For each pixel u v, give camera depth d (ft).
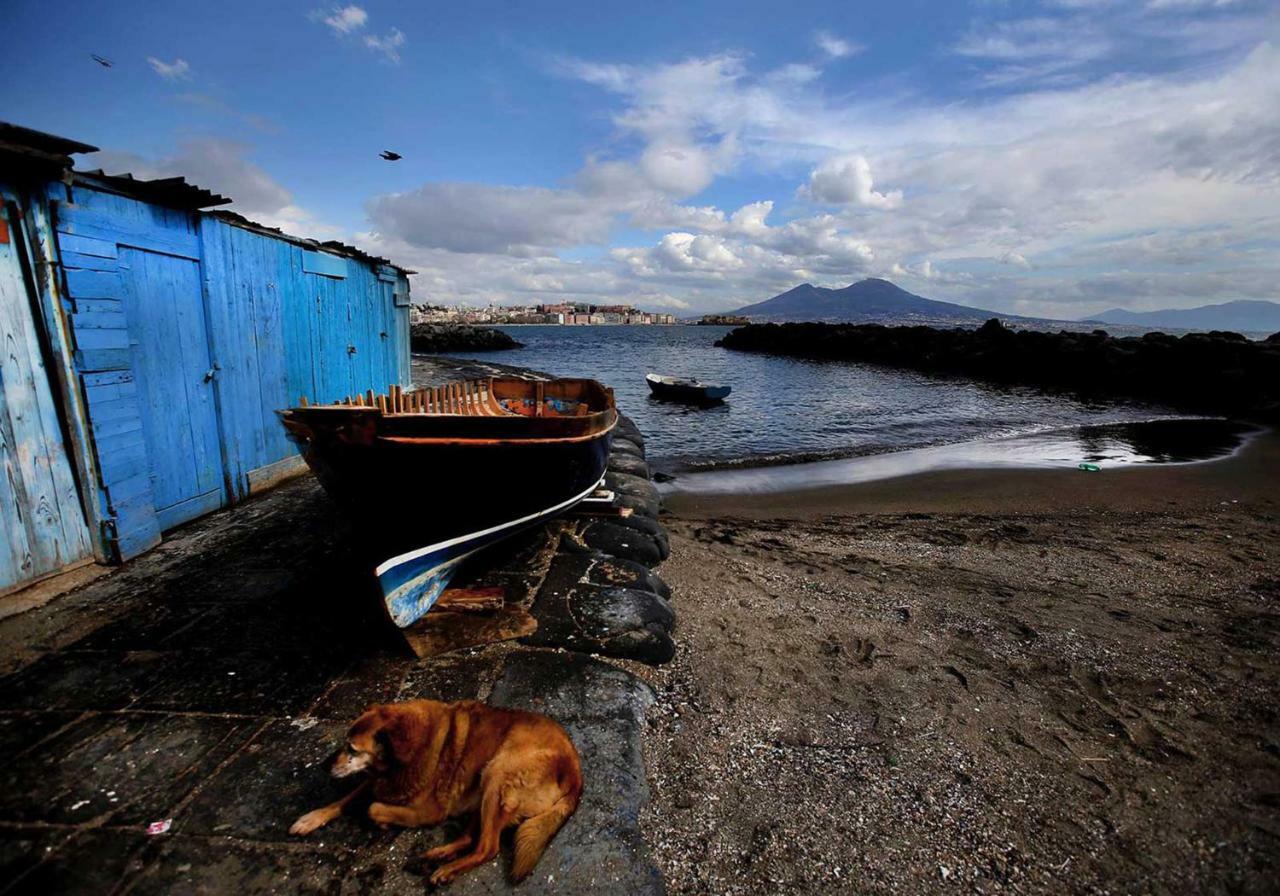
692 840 9.63
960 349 132.05
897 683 14.82
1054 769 11.99
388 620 14.79
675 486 38.73
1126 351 103.76
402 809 9.02
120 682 12.19
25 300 14.94
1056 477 40.01
